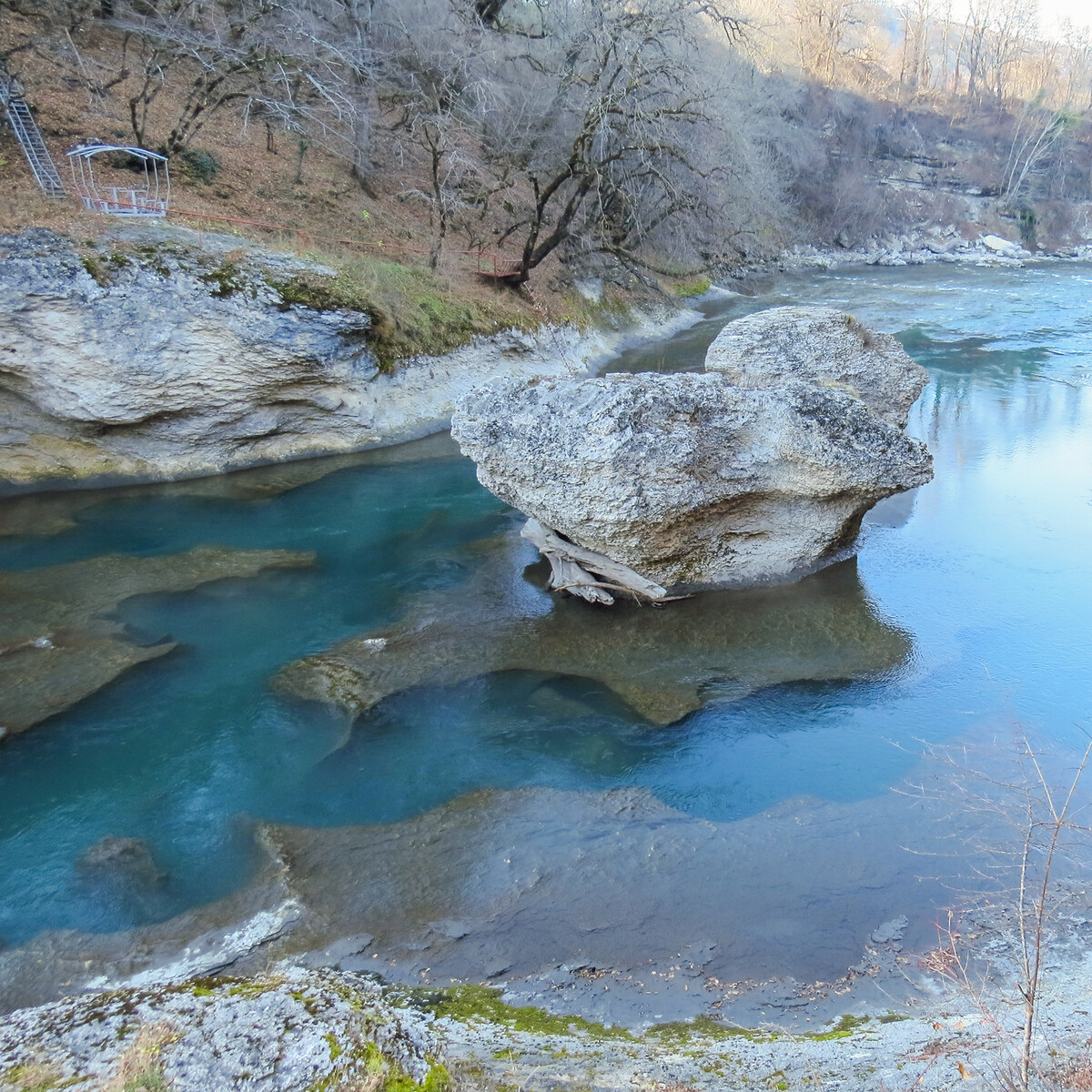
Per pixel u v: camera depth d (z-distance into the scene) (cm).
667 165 3150
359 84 2980
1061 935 730
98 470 1917
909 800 928
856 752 1018
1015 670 1180
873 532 1616
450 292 2584
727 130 3253
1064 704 1102
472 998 680
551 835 884
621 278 3491
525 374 2652
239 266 2005
